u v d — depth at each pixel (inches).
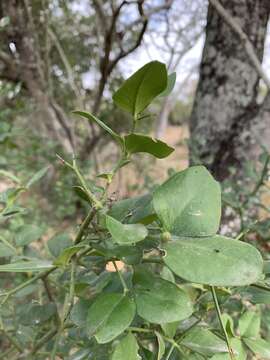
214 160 20.0
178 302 5.6
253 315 6.9
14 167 25.9
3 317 10.6
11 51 32.7
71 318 6.5
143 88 5.7
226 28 19.1
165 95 6.8
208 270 5.0
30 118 36.6
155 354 6.6
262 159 15.0
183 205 5.7
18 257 8.9
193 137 20.1
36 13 31.2
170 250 5.3
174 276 7.7
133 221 6.5
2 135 18.9
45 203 34.1
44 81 31.9
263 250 13.7
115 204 6.8
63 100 38.9
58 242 9.3
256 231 13.5
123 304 5.7
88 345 7.2
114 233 5.2
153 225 6.7
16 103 32.7
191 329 6.7
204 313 7.7
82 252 6.9
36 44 30.2
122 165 6.2
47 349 9.3
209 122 20.1
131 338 5.8
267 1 18.8
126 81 5.6
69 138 32.3
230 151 19.8
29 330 9.9
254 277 5.0
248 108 19.6
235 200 15.0
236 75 19.4
